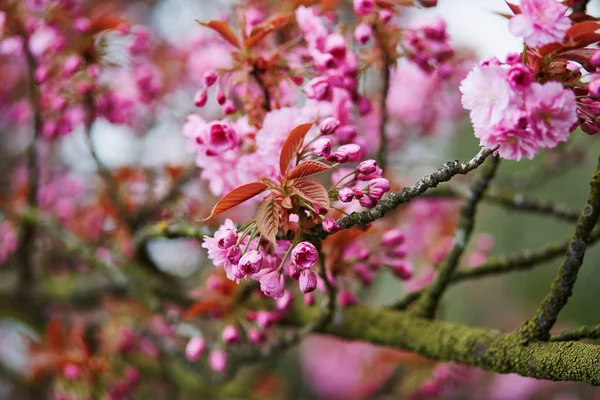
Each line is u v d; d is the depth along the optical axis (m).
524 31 0.92
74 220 1.84
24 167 2.13
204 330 1.43
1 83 2.16
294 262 0.96
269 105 1.11
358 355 2.19
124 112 1.40
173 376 1.85
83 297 1.78
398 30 1.18
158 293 1.47
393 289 2.38
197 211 1.47
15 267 1.79
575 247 1.01
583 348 0.99
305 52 1.16
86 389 1.52
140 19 2.08
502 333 1.07
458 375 1.49
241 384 1.91
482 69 0.92
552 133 0.92
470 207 1.18
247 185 0.97
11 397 2.18
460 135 2.27
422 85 1.78
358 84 1.18
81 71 1.32
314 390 2.55
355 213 0.99
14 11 1.35
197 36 1.80
